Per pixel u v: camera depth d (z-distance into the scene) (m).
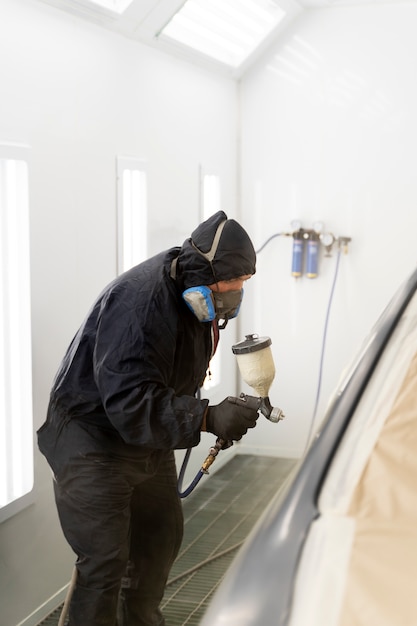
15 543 2.48
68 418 2.15
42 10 2.55
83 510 2.14
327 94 4.27
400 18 4.13
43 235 2.59
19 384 2.54
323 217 4.33
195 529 3.49
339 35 4.21
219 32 3.84
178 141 3.66
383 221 4.25
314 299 4.39
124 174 3.16
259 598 0.83
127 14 2.96
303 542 0.89
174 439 1.99
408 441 1.06
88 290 2.88
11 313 2.52
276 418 2.02
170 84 3.55
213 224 2.07
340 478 1.00
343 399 1.16
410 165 4.20
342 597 0.81
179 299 2.11
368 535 0.90
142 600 2.41
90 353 2.12
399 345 1.28
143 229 3.33
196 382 2.30
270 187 4.41
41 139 2.57
